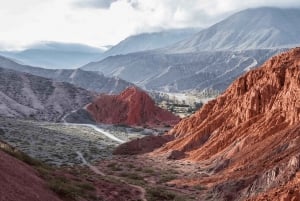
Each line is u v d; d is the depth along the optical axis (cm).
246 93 10575
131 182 6512
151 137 12250
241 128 9462
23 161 4059
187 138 11131
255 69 11312
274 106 9231
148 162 9788
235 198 4966
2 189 2777
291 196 3456
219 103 11812
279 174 4462
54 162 8875
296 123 7831
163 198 5044
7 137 11650
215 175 7412
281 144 6956
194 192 6084
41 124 16712
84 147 11994
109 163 9481
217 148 9412
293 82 8888
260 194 4306
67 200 3484
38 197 3064
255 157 7312
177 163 9469
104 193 4291
